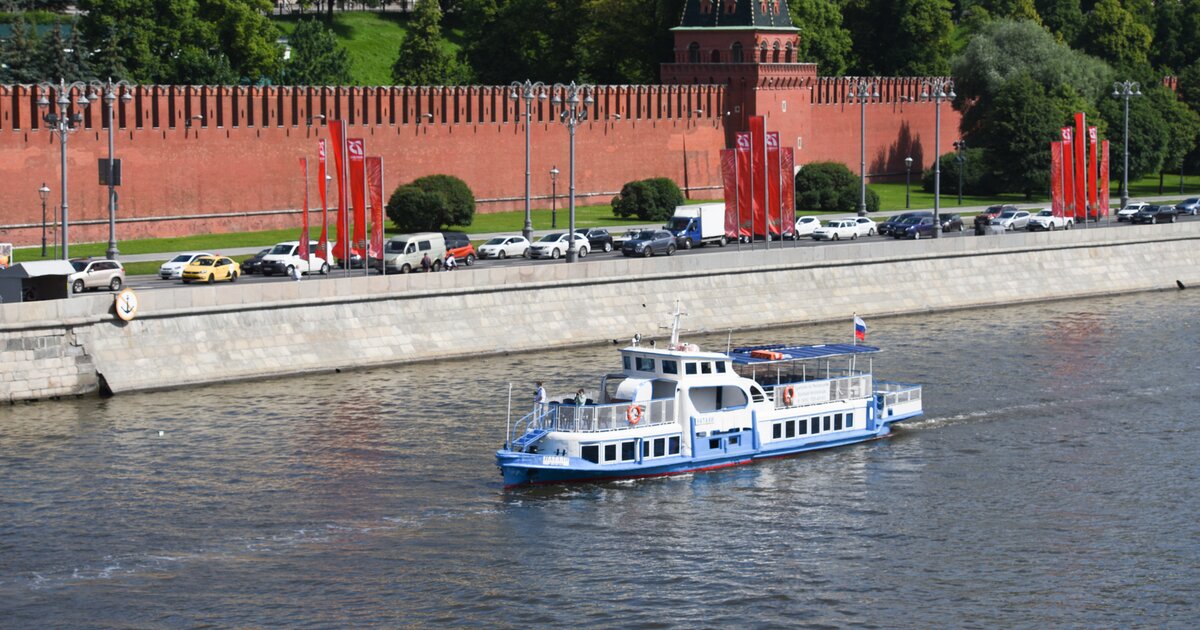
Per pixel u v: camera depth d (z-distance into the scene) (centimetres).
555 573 15275
